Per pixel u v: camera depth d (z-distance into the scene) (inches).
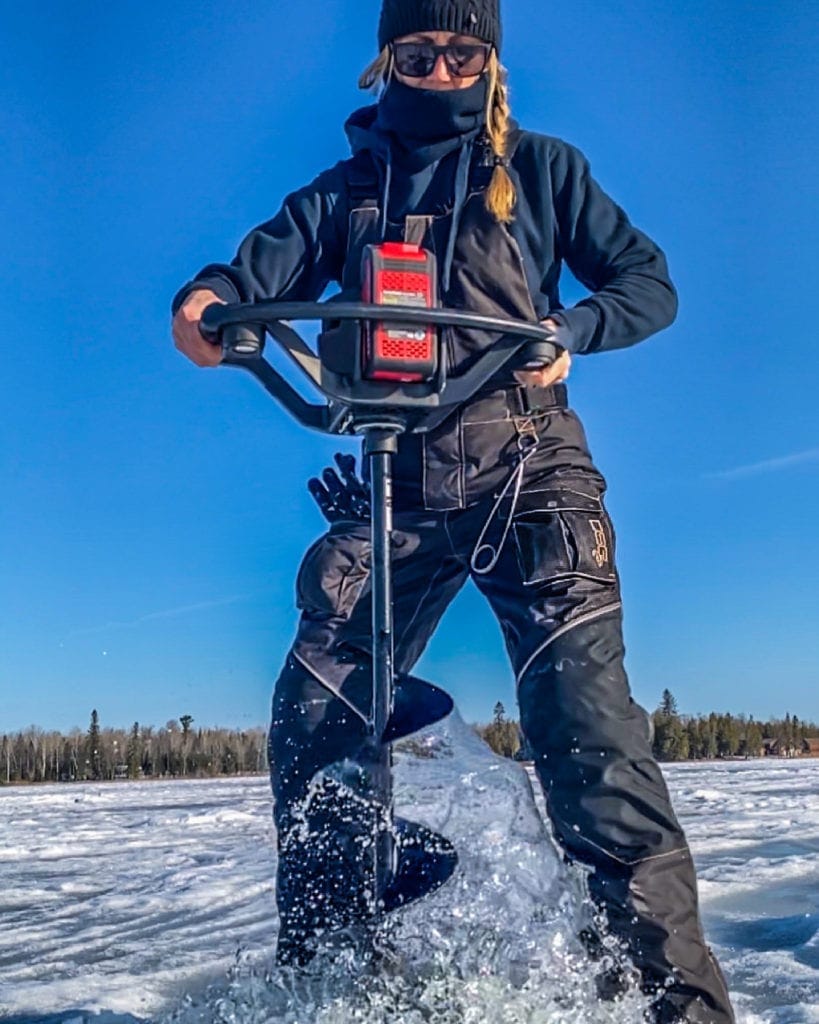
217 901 151.3
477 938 61.5
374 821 59.8
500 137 72.1
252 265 71.1
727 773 545.0
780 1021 80.4
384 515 59.4
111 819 324.8
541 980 61.5
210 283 66.3
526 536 67.4
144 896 158.1
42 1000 96.4
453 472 69.4
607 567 67.6
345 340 57.8
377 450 59.5
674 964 61.8
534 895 62.1
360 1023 59.4
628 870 62.6
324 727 68.7
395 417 59.0
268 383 61.7
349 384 57.8
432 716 58.7
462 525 70.6
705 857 182.4
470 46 70.8
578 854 63.7
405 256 57.5
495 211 70.5
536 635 66.0
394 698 59.3
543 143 73.7
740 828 227.8
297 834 67.1
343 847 65.6
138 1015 90.7
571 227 73.0
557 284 75.0
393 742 58.1
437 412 63.2
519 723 67.7
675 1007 61.6
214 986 76.8
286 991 63.4
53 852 226.2
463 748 61.6
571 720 63.9
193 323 62.6
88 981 103.0
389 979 60.7
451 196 71.7
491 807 61.6
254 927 130.6
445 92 70.6
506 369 64.0
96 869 194.1
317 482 74.4
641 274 69.6
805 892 145.1
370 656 70.8
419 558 71.5
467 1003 59.8
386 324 56.8
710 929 121.6
